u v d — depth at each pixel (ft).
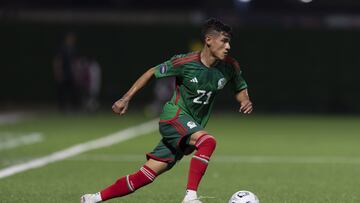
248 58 312.09
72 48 279.49
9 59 323.37
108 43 318.45
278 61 311.68
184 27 314.55
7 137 201.46
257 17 364.58
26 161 151.43
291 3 410.31
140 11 369.50
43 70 323.16
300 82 312.29
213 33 86.89
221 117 283.79
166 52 315.99
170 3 427.33
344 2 388.57
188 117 88.43
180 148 88.43
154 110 288.51
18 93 324.39
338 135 218.18
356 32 310.45
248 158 161.48
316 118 285.23
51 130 222.89
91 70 293.23
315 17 364.99
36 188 115.96
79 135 208.74
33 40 322.34
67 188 116.57
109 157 160.35
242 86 91.76
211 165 149.28
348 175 135.44
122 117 276.41
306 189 117.70
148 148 178.40
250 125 250.57
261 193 113.29
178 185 120.06
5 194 109.50
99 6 428.56
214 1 373.61
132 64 318.24
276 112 309.83
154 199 105.81
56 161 152.15
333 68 311.68
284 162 154.92
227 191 115.03
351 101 312.09
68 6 419.95
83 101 295.28
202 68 87.81
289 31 311.47
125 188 88.38
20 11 366.43
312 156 165.89
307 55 311.68
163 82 288.71
